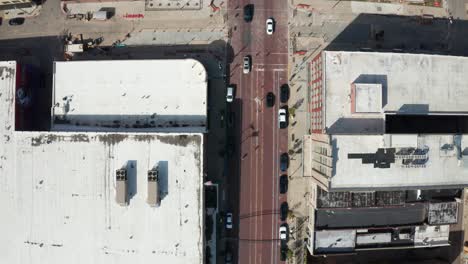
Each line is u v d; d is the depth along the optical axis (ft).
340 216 240.12
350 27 262.26
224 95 258.98
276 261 259.60
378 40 262.26
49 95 262.88
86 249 232.32
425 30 263.29
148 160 229.25
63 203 232.94
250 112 259.19
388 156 213.46
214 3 260.62
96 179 231.30
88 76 244.42
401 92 220.02
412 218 242.99
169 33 261.85
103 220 231.30
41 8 262.88
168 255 229.04
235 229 259.39
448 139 216.54
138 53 262.26
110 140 231.09
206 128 239.71
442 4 263.08
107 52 262.06
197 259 227.40
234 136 259.19
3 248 236.63
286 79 260.42
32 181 234.58
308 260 260.42
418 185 215.10
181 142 227.61
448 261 263.29
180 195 228.02
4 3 259.60
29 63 263.08
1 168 236.84
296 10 261.65
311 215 246.68
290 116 258.78
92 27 262.67
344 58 218.79
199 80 239.71
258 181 259.19
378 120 218.79
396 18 262.47
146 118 242.17
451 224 245.24
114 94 243.60
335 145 211.61
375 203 233.55
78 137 232.12
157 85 241.76
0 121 237.04
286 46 260.83
